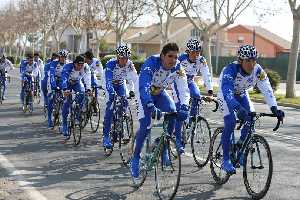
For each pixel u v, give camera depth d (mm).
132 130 7406
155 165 5703
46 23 50719
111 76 8211
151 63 5953
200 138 7430
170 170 5445
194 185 6309
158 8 30703
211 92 8211
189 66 8062
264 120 13992
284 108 18797
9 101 16938
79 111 9094
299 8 20656
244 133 5945
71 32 64750
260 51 74625
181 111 5809
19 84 25688
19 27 61031
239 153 5988
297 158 8281
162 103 6336
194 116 7617
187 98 6109
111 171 6996
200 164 7363
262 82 6020
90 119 10383
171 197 5402
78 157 7945
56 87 10617
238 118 6008
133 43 63094
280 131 11695
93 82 10578
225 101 5996
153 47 62344
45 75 12148
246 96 6457
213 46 62875
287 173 7109
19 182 6266
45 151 8422
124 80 8539
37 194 5719
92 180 6465
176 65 6137
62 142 9320
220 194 5914
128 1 34656
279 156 8438
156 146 5715
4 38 76812
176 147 5375
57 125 11039
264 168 5598
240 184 6383
